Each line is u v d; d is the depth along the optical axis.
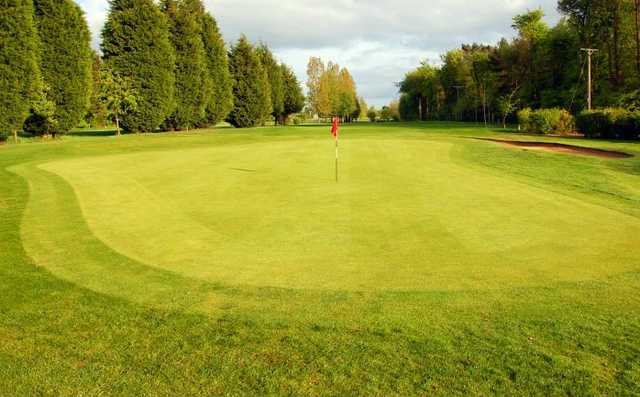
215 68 51.50
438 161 20.06
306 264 7.24
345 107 121.00
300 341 4.77
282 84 73.88
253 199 12.24
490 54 80.81
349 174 16.36
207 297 5.95
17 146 27.16
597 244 8.39
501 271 6.93
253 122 59.19
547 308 5.59
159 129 46.88
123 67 38.91
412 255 7.67
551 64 67.50
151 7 39.12
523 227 9.52
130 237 8.80
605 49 55.38
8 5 27.83
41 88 30.42
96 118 65.06
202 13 51.03
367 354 4.50
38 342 4.79
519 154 23.19
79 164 19.34
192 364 4.35
